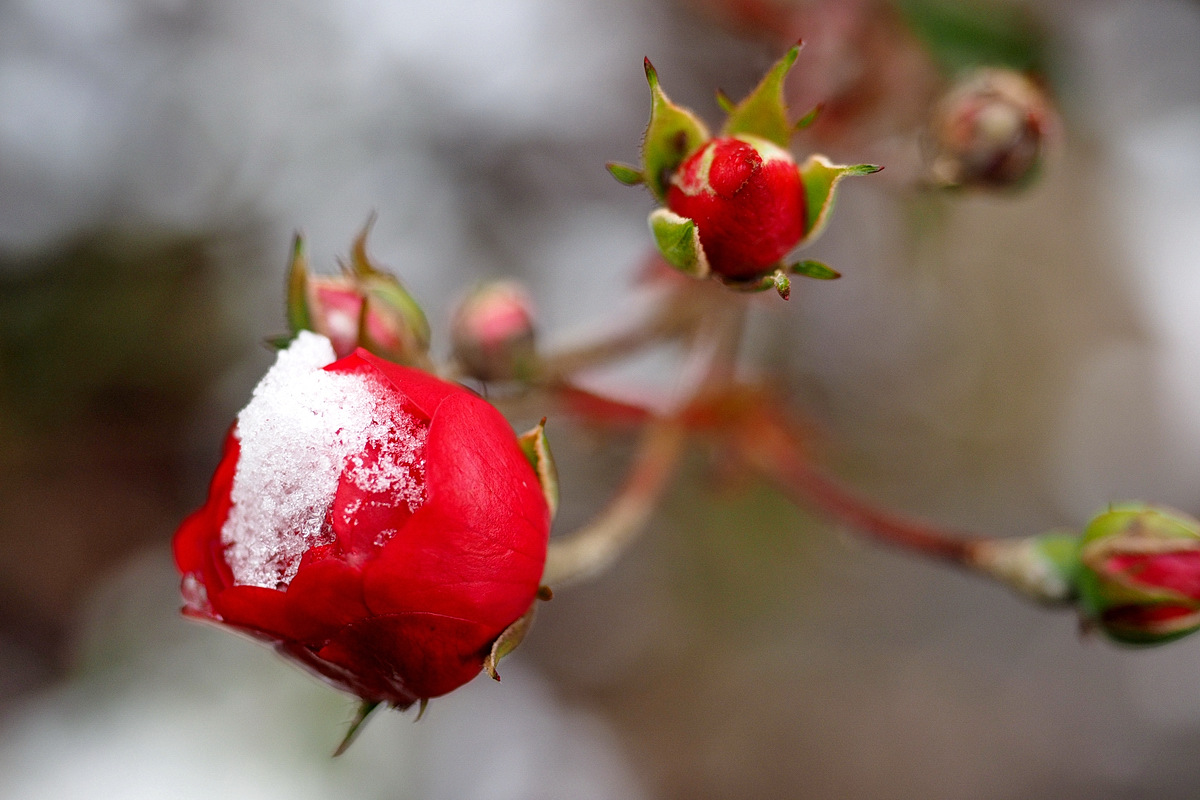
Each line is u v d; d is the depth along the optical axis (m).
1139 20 0.56
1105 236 0.60
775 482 0.51
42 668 0.61
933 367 0.62
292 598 0.40
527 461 0.41
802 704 0.70
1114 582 0.44
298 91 0.61
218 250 0.60
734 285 0.42
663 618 0.68
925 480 0.64
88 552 0.62
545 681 0.71
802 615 0.68
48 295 0.58
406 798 0.61
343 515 0.40
